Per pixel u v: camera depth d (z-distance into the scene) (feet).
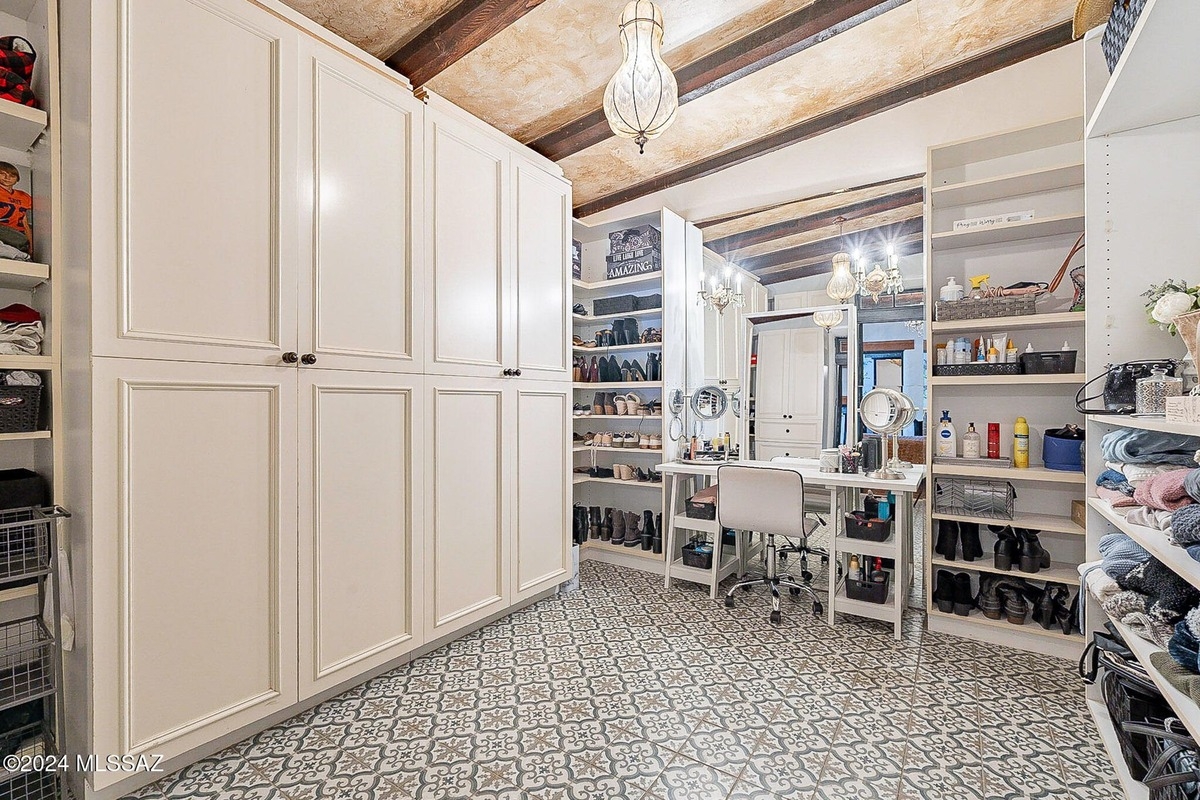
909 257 10.28
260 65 5.78
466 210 8.20
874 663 7.59
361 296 6.73
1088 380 5.79
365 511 6.78
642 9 5.48
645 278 12.05
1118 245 5.64
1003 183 8.20
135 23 4.89
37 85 5.55
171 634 5.13
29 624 5.65
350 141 6.62
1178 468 4.56
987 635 8.27
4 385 5.10
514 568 9.04
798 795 5.01
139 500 4.92
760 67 8.29
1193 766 3.74
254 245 5.72
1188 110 5.18
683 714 6.32
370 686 6.92
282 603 5.94
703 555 10.72
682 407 12.39
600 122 9.75
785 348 11.72
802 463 11.18
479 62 8.11
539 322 9.59
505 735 5.93
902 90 9.07
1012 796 4.97
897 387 10.60
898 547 8.44
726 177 11.38
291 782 5.19
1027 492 8.77
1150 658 3.99
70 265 5.06
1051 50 8.16
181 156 5.16
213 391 5.41
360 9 6.96
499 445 8.73
